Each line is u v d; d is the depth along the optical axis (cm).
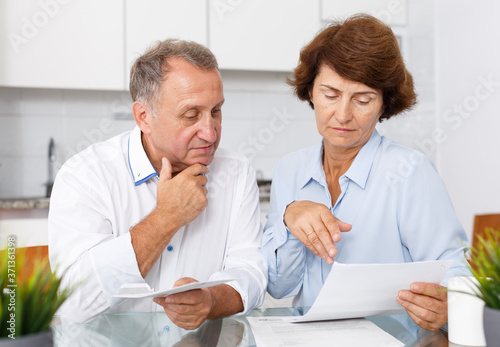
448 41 348
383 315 112
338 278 96
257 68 338
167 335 101
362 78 117
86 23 314
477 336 90
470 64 326
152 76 124
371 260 133
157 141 130
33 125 341
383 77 118
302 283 138
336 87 121
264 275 130
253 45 337
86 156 141
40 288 74
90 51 315
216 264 145
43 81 310
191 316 102
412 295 102
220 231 146
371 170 135
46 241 292
